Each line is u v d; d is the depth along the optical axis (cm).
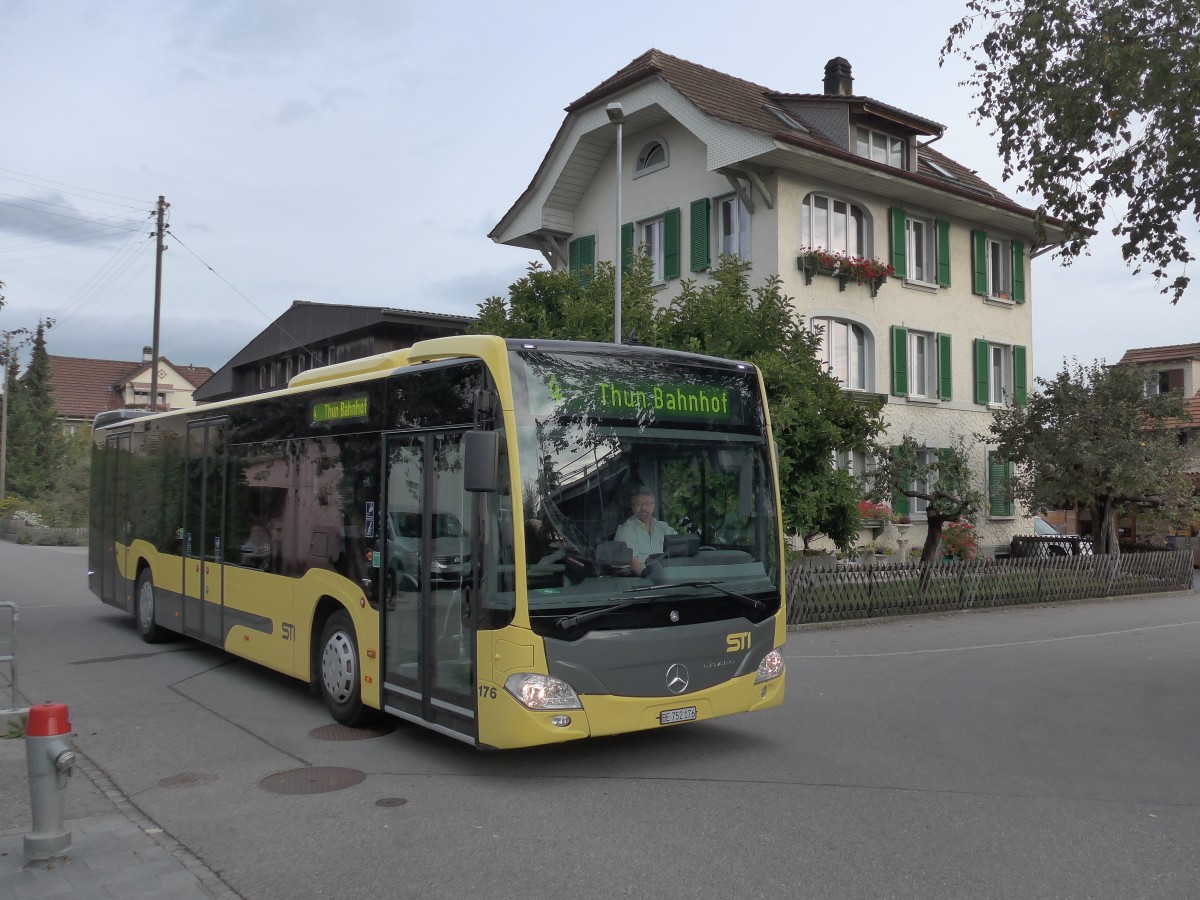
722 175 2352
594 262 2691
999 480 2716
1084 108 1041
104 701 912
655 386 704
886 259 2531
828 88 2839
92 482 1511
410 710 714
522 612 621
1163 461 2266
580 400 670
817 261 2317
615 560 660
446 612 680
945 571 1836
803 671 1149
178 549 1145
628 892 476
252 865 512
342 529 812
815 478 1642
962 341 2766
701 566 698
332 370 893
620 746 764
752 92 2627
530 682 620
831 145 2436
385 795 632
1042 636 1516
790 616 1567
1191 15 983
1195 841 558
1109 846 547
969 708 936
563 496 648
